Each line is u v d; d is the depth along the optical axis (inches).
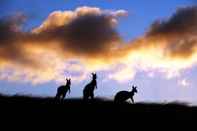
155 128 1290.6
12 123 1261.1
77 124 1294.3
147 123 1328.7
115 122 1330.0
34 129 1226.6
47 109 1419.8
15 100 1505.9
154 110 1461.6
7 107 1406.3
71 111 1418.6
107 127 1283.2
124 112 1435.8
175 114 1419.8
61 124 1285.7
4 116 1316.4
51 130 1230.3
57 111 1407.5
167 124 1326.3
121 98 1584.6
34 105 1454.2
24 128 1229.1
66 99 1625.2
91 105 1517.0
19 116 1325.0
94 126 1286.9
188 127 1305.4
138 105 1530.5
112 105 1525.6
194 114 1423.5
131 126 1301.7
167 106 1519.4
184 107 1504.7
